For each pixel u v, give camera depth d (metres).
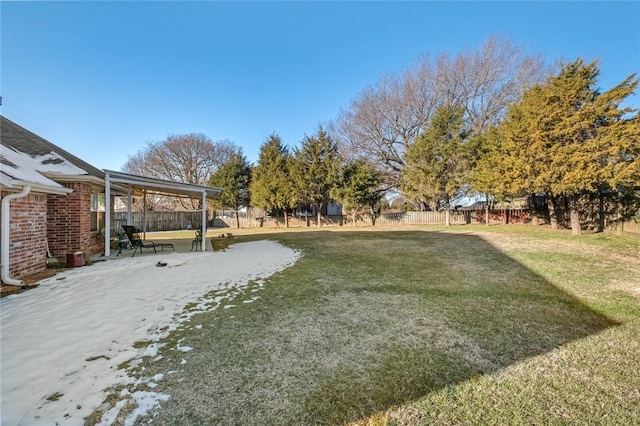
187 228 23.23
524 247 8.67
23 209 5.61
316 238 12.87
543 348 2.79
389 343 2.93
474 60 19.97
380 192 22.88
